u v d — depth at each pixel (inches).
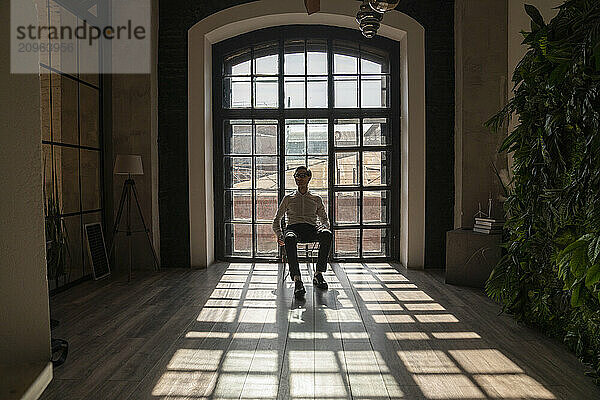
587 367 140.9
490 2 274.2
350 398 121.6
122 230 289.4
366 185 316.2
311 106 315.3
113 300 221.3
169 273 282.0
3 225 107.9
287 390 126.3
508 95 273.3
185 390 126.0
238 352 154.2
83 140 263.1
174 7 294.8
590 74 134.7
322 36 313.1
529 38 164.1
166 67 295.1
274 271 288.0
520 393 124.1
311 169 316.5
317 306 210.5
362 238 316.8
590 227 129.4
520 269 178.2
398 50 311.4
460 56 279.0
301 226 249.1
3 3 107.0
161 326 181.8
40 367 108.1
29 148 110.7
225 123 317.1
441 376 135.3
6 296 108.7
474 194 276.1
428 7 292.7
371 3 182.1
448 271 253.9
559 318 163.9
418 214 295.1
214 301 219.1
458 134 284.0
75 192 253.6
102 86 285.4
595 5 135.2
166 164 296.7
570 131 149.6
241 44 314.0
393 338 168.1
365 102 314.7
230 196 318.7
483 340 165.8
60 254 237.1
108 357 149.8
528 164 166.6
